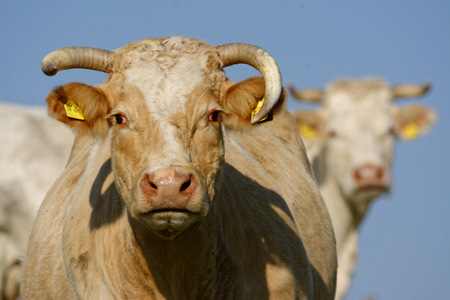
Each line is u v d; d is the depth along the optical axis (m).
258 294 11.40
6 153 24.11
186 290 11.09
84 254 11.70
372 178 24.19
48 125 24.94
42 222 13.59
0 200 23.77
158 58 11.03
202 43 11.40
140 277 11.10
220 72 11.20
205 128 10.76
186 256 10.90
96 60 11.30
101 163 12.52
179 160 10.15
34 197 23.64
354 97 25.91
